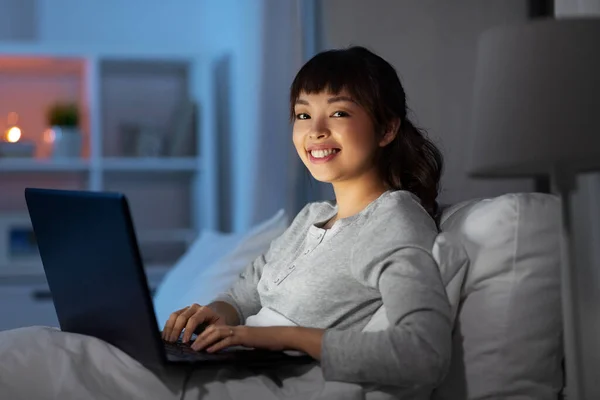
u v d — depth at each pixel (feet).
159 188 13.20
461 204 5.02
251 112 9.45
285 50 8.74
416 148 5.14
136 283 3.85
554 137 3.42
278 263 5.12
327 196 8.14
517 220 4.49
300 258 4.92
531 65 3.47
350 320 4.64
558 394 4.57
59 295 4.66
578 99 3.39
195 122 12.35
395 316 4.04
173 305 7.53
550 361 4.42
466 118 7.46
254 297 5.47
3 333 4.38
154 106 13.09
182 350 4.40
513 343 4.36
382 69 4.99
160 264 12.59
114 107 12.99
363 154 4.89
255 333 4.24
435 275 4.18
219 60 12.37
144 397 3.98
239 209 11.03
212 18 12.88
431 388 4.32
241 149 10.78
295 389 4.22
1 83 12.63
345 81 4.84
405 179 5.12
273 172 9.07
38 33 12.84
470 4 7.50
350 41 7.69
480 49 3.73
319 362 4.38
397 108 5.03
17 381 3.95
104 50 11.81
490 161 3.62
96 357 4.15
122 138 12.60
